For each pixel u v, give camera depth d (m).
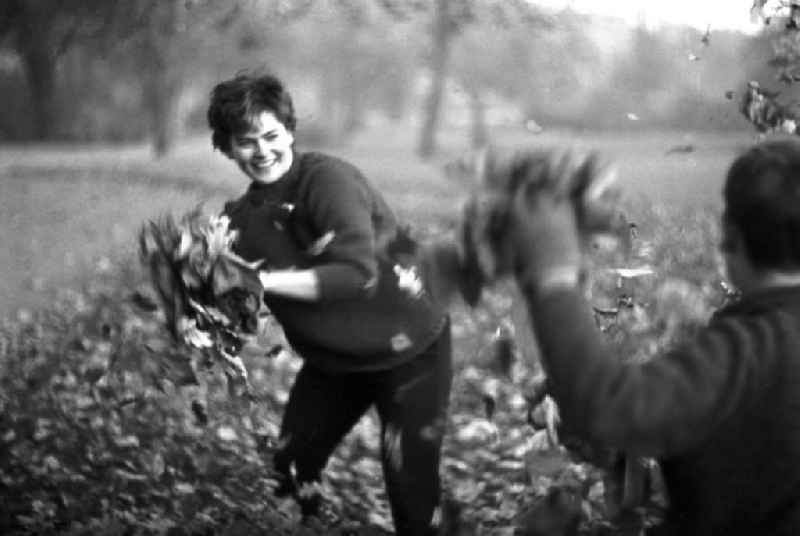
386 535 4.76
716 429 1.97
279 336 9.16
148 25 12.49
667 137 26.03
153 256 3.84
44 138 41.41
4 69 39.03
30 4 11.85
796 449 1.94
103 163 32.31
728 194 2.11
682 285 4.31
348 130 44.38
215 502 4.93
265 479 5.17
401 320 3.97
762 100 4.15
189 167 30.59
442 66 31.09
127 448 5.46
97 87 39.72
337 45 35.56
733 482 1.98
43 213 21.44
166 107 36.09
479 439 6.37
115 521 4.60
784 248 2.04
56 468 5.25
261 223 4.03
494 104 30.27
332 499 5.31
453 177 2.03
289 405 4.30
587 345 1.83
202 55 27.12
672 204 16.19
